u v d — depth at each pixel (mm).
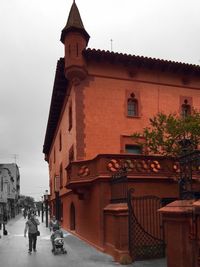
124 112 18516
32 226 13867
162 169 13469
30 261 11742
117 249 11031
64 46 18500
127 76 19031
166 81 19828
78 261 11391
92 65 18469
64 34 18297
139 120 18750
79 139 17453
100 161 13211
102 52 17844
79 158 17266
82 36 18031
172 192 13375
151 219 12180
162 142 13602
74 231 19828
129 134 18359
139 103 18969
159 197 12812
